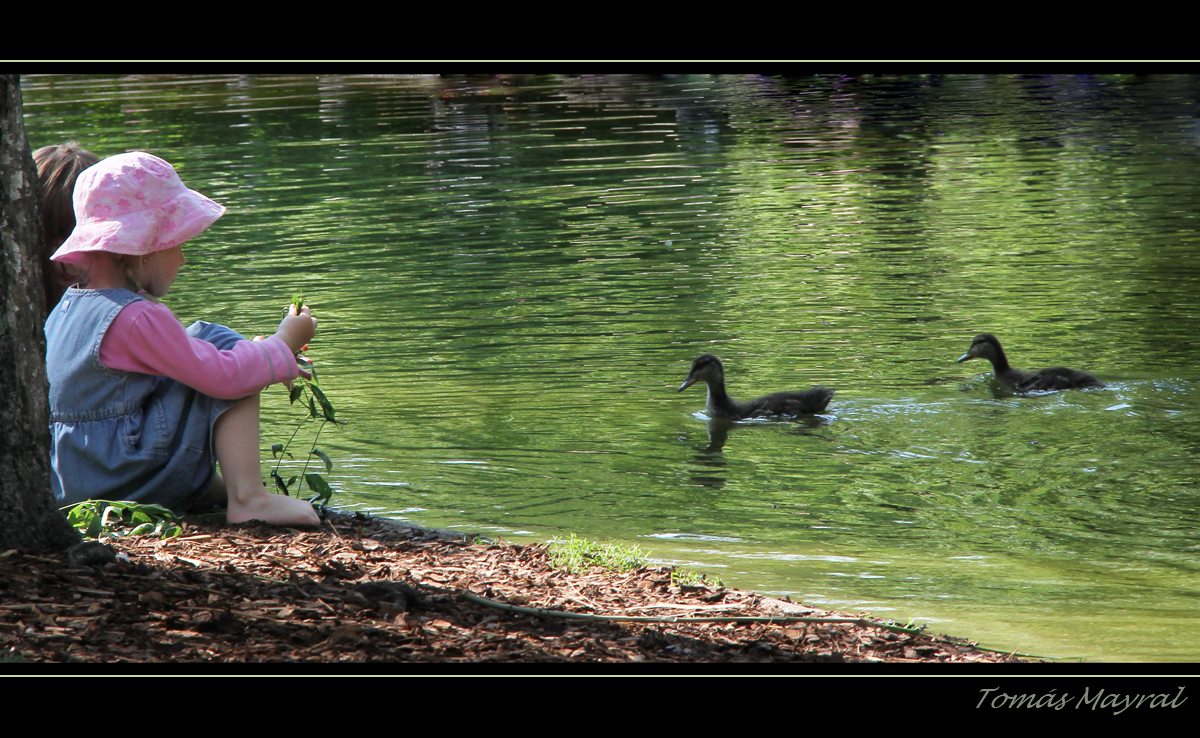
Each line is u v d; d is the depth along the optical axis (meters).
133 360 7.22
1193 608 7.46
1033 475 10.70
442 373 14.06
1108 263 18.83
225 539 7.15
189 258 20.33
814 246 20.52
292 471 10.68
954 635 6.83
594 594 6.91
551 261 19.69
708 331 15.73
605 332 15.73
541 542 8.77
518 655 5.61
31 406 5.96
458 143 32.56
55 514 6.14
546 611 6.35
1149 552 8.77
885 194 25.08
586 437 11.86
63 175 8.02
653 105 39.78
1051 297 17.06
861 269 18.92
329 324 16.16
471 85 44.78
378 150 31.58
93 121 36.88
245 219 23.48
